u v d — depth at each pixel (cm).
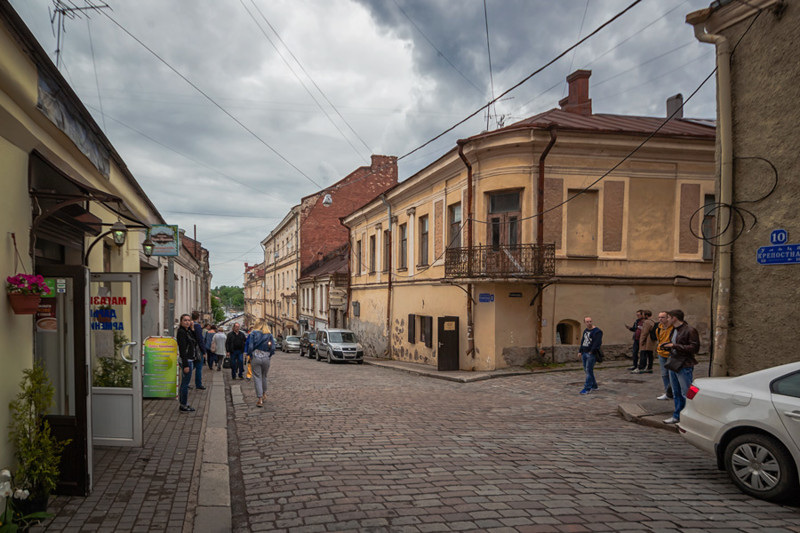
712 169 1786
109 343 679
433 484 543
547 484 545
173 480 564
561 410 1015
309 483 552
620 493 520
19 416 470
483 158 1753
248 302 9194
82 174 774
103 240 1002
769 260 826
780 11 813
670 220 1770
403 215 2464
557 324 1723
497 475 575
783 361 805
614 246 1738
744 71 869
